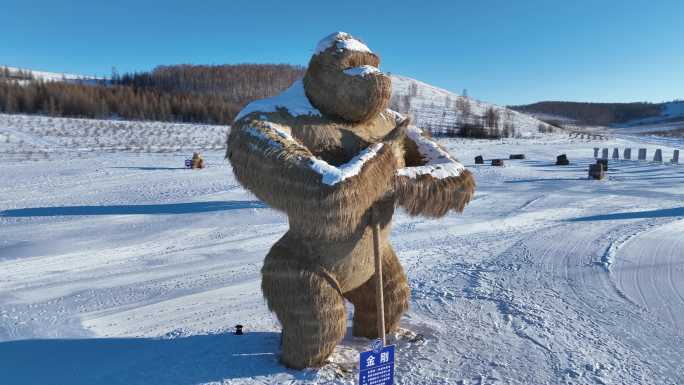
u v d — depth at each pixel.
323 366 4.92
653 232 12.40
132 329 6.59
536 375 5.02
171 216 15.98
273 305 4.75
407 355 5.39
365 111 4.62
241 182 4.29
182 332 6.21
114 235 13.48
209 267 10.31
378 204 4.60
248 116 4.45
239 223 14.77
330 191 3.87
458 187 4.70
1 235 13.65
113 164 34.06
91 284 9.16
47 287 9.01
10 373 5.09
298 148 4.14
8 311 7.51
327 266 4.69
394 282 5.46
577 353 5.55
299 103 4.79
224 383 4.70
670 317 6.75
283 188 3.98
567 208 17.02
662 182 24.75
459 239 12.45
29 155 38.31
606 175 28.47
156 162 36.06
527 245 11.45
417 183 4.54
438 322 6.50
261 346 5.59
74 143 48.34
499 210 16.67
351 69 4.55
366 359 4.13
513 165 36.53
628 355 5.54
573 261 9.85
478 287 8.18
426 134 5.50
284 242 4.78
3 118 58.88
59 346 5.84
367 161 4.14
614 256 10.09
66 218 16.08
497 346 5.70
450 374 5.00
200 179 26.47
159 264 10.62
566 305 7.24
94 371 5.09
